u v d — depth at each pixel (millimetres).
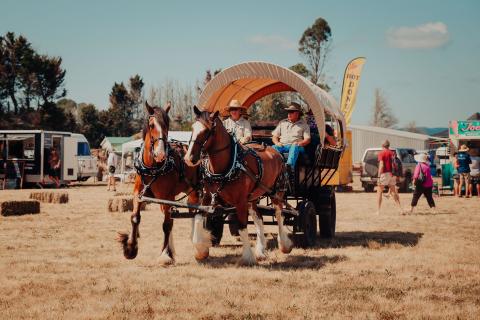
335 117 11922
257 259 9133
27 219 15617
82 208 19188
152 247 10625
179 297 6762
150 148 8398
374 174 30547
